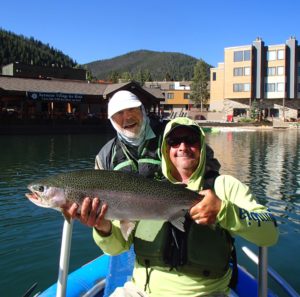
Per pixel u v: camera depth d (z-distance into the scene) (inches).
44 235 301.6
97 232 124.0
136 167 157.0
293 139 1357.0
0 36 6269.7
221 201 105.7
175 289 117.3
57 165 682.8
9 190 464.1
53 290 166.7
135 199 111.7
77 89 1647.4
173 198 111.0
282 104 2647.6
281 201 430.9
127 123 153.0
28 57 6373.0
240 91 2655.0
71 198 111.8
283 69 2581.2
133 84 1632.6
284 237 299.9
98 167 166.1
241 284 163.6
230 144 1150.3
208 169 130.3
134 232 130.0
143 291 123.3
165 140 130.0
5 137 1290.6
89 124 1587.1
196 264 115.9
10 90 1464.1
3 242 286.8
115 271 169.3
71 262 251.4
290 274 232.7
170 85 3806.6
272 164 729.6
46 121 1497.3
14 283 224.4
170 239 118.6
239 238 286.7
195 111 2938.0
